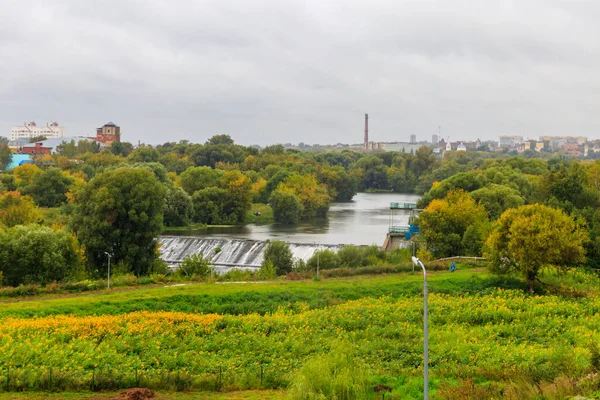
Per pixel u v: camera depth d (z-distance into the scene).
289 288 70.38
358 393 34.91
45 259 77.50
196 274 82.94
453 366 45.03
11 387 39.22
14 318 55.28
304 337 53.22
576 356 44.19
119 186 95.62
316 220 173.12
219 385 41.66
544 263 68.81
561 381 35.78
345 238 134.12
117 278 75.19
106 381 40.47
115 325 52.47
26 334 49.03
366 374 38.16
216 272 89.94
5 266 77.62
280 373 44.31
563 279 75.44
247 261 109.00
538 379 39.47
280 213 165.62
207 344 50.41
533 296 68.19
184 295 65.69
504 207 110.69
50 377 39.88
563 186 101.06
